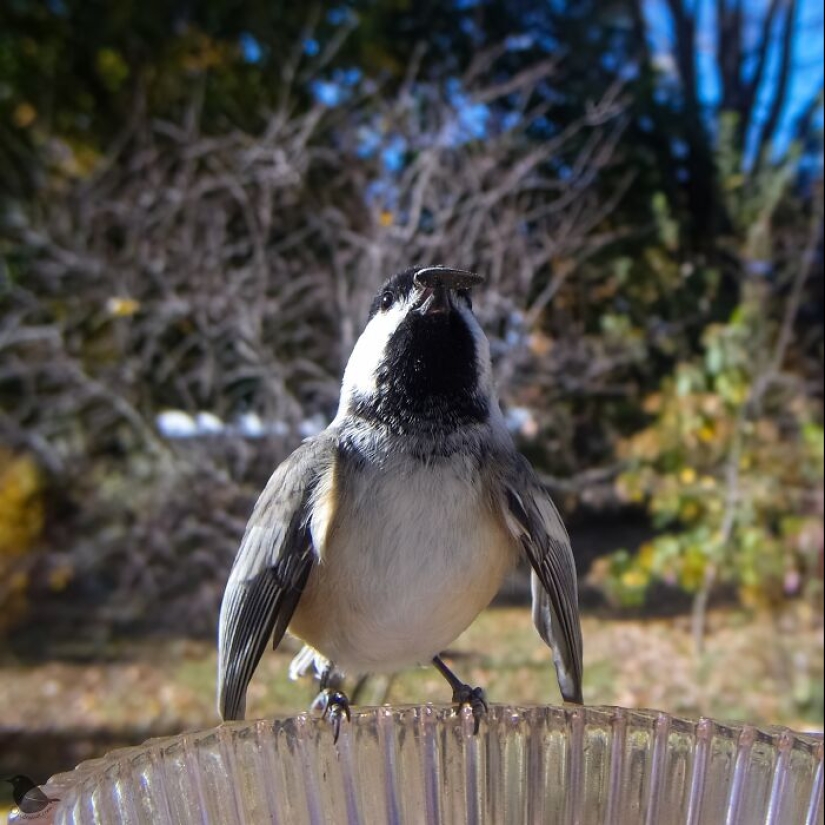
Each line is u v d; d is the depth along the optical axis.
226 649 0.17
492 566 0.17
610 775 0.14
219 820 0.13
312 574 0.17
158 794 0.13
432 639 0.17
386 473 0.16
